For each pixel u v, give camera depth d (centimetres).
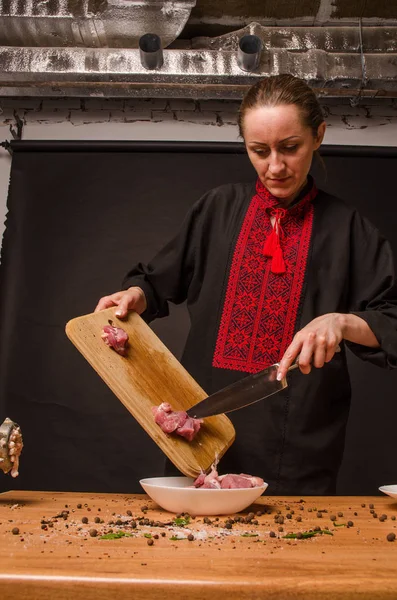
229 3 371
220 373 206
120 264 376
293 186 201
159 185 381
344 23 385
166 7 348
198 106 400
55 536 126
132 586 97
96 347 181
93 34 360
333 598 98
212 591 97
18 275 375
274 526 141
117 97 380
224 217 222
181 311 370
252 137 194
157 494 152
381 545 123
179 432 169
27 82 362
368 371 358
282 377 164
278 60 359
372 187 376
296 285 208
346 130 397
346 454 352
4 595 98
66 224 380
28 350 368
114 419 360
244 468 199
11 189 383
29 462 357
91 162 385
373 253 213
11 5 348
